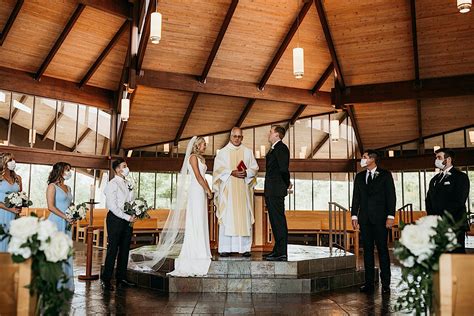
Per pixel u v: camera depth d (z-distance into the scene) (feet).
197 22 31.83
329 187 47.32
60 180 14.78
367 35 30.96
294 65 25.21
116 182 16.75
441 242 6.59
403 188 44.32
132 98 36.76
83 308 12.75
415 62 31.86
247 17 32.24
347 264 18.83
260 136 46.37
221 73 36.94
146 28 30.07
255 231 21.71
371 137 43.45
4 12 31.55
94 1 30.32
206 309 12.64
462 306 6.23
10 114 39.17
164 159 42.98
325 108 46.01
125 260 16.93
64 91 38.96
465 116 39.37
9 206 14.33
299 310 12.57
